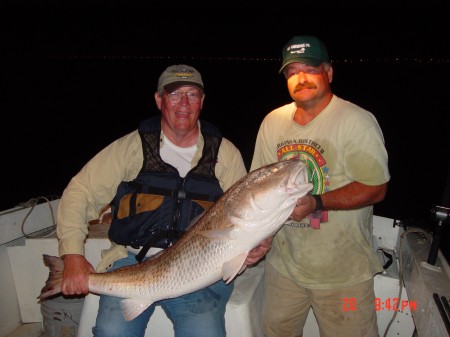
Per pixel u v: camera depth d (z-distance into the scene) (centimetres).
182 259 245
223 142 301
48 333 341
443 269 264
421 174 1116
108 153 288
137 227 277
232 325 271
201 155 288
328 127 269
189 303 261
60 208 279
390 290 315
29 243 360
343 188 257
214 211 245
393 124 2062
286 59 270
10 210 373
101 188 287
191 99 278
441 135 1747
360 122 258
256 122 2167
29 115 2350
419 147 1498
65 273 259
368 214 285
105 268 294
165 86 274
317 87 265
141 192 279
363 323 277
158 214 276
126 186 288
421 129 1911
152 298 250
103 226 407
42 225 395
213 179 288
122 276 254
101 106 2820
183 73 274
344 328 280
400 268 315
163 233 276
